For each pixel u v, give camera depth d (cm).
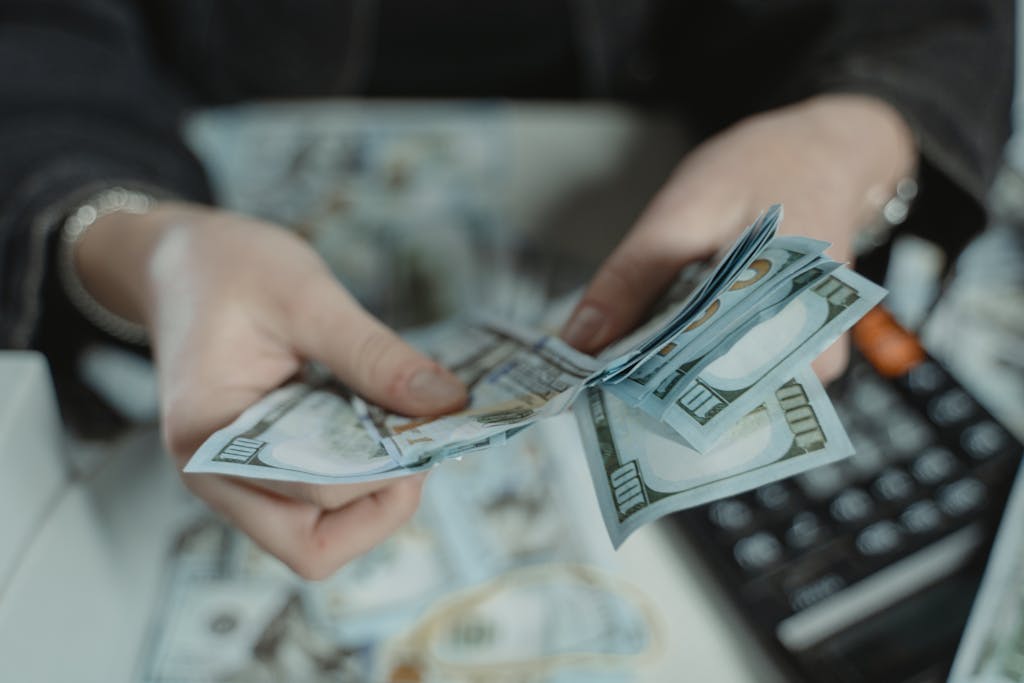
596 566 48
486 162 81
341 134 85
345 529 40
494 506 51
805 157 52
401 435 37
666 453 35
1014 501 47
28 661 35
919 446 50
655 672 43
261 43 94
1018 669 40
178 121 73
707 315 37
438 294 68
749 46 82
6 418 35
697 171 50
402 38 97
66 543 38
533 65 101
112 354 62
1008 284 68
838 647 42
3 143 59
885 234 66
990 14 75
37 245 55
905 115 63
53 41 71
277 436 37
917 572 45
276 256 45
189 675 43
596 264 71
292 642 44
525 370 42
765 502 48
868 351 55
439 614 46
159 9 91
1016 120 87
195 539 50
